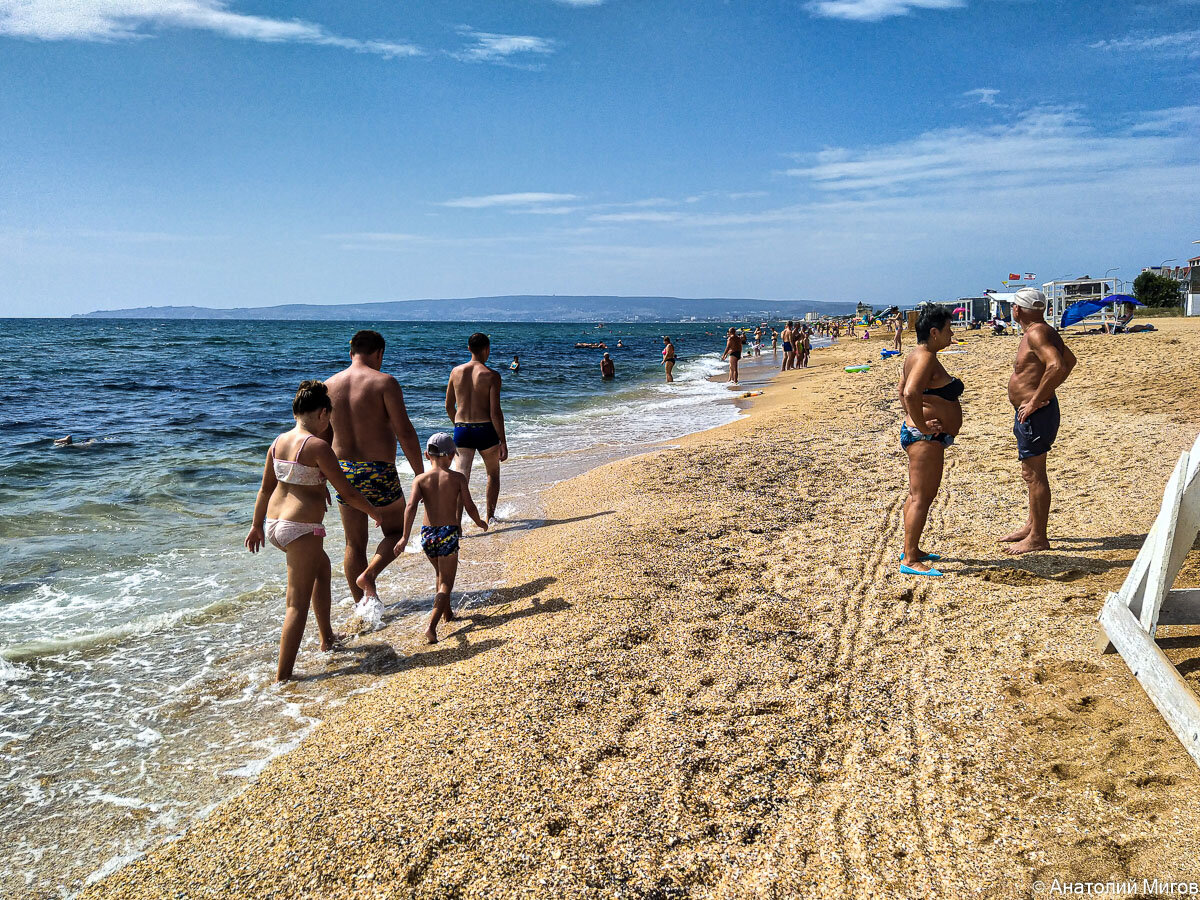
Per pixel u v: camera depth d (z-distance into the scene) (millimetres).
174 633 5160
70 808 3287
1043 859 2537
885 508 7152
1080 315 28766
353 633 5078
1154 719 3193
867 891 2490
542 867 2637
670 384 27031
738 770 3145
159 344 55406
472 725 3533
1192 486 3312
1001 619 4398
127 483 9820
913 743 3291
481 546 6867
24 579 6211
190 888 2678
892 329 64062
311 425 4645
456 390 7637
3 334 74750
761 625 4574
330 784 3191
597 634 4480
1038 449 5297
